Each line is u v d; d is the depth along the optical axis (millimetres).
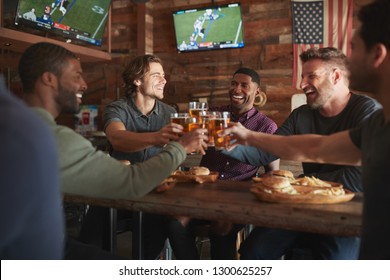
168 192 1624
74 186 1336
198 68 4980
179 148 1578
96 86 5477
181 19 4887
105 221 1825
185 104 5055
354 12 4242
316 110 2125
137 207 1567
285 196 1381
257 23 4684
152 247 2104
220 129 1748
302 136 1651
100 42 4664
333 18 4320
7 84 5277
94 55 4695
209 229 2025
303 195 1393
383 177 1047
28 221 690
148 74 2449
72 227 3852
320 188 1569
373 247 1067
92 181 1346
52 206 726
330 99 1968
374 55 1123
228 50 4820
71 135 1338
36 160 642
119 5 5324
